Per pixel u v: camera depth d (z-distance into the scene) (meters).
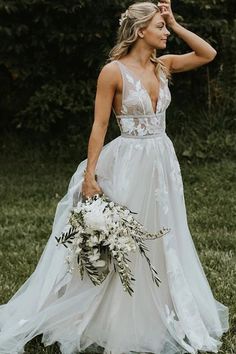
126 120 4.09
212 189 8.43
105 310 4.18
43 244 6.55
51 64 9.97
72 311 4.20
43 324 4.23
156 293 4.22
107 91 4.02
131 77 4.02
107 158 4.17
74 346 4.17
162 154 4.17
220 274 5.54
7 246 6.52
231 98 10.15
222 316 4.64
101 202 3.94
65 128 10.52
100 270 4.05
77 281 4.25
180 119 10.23
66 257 4.06
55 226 4.39
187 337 4.20
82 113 10.27
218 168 9.21
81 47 9.69
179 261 4.22
